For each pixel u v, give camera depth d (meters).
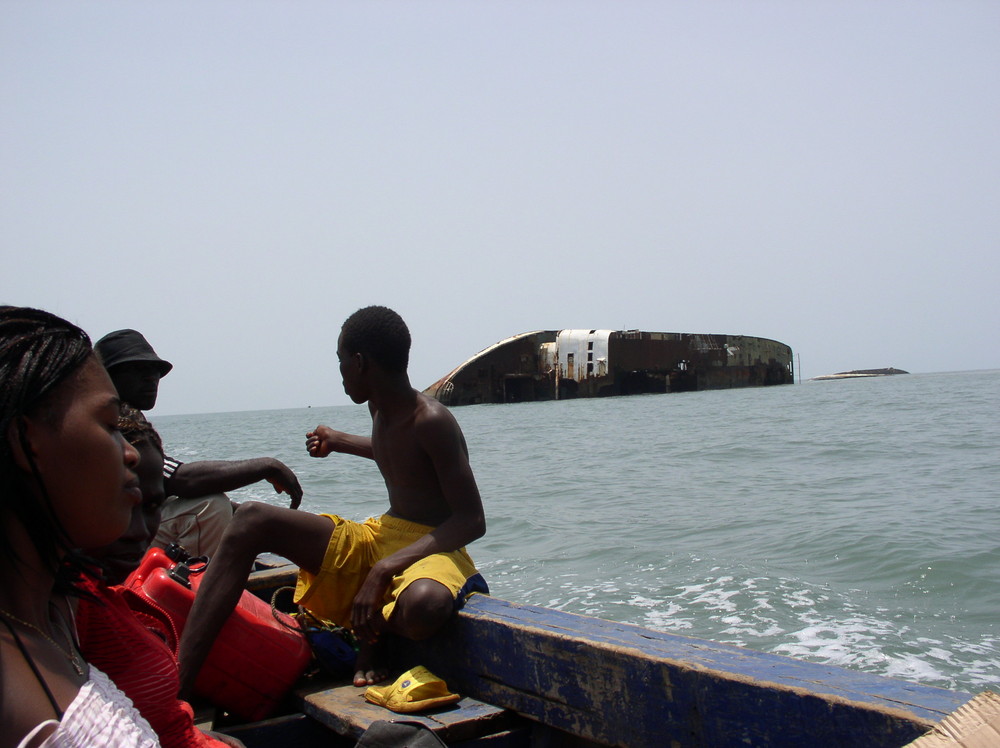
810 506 11.56
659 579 7.88
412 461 3.70
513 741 3.02
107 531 1.24
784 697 2.20
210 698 3.38
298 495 4.64
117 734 1.17
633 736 2.60
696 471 16.83
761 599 7.00
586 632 2.88
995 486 12.45
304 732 3.31
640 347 54.50
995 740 1.53
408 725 2.61
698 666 2.42
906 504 11.28
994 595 6.82
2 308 1.21
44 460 1.15
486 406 53.06
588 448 23.72
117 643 1.73
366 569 3.63
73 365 1.19
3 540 1.16
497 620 3.13
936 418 28.02
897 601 6.83
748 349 63.53
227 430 57.50
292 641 3.45
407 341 3.73
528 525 11.39
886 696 2.09
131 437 3.42
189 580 3.52
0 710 1.07
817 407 38.78
